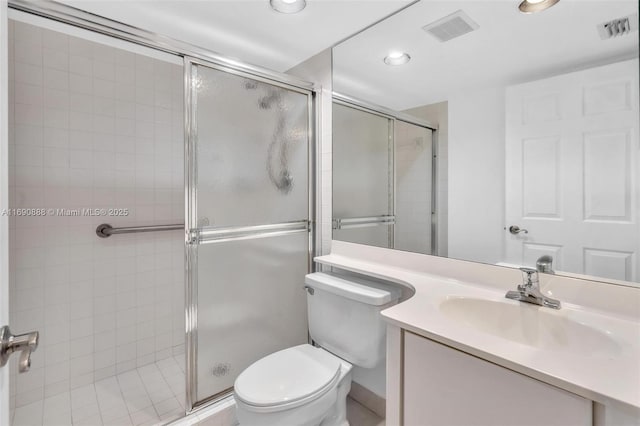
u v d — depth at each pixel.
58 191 1.83
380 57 1.59
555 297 1.10
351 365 1.52
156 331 2.23
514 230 1.19
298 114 1.94
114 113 2.02
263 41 1.76
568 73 1.06
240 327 1.69
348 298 1.48
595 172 1.01
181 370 2.13
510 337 1.07
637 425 0.61
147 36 1.37
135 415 1.69
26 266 1.75
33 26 1.74
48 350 1.82
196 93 1.51
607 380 0.68
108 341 2.03
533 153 1.14
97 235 1.97
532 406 0.74
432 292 1.23
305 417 1.24
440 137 1.40
